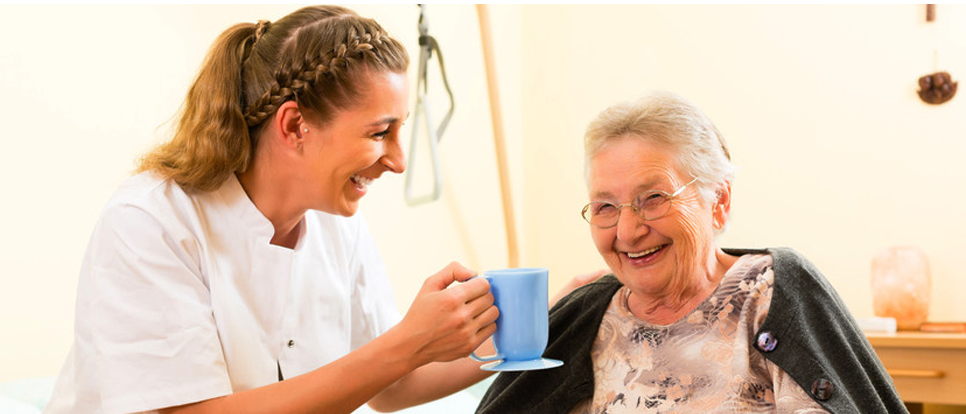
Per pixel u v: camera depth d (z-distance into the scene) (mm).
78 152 1690
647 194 1191
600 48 2986
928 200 2479
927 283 2354
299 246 1314
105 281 1109
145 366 1085
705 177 1215
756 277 1213
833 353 1163
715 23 2787
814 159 2633
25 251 1598
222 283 1206
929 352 2115
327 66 1124
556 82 3062
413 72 2508
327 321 1371
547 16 3080
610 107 1257
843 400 1104
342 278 1413
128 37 1788
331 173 1172
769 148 2699
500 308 1128
